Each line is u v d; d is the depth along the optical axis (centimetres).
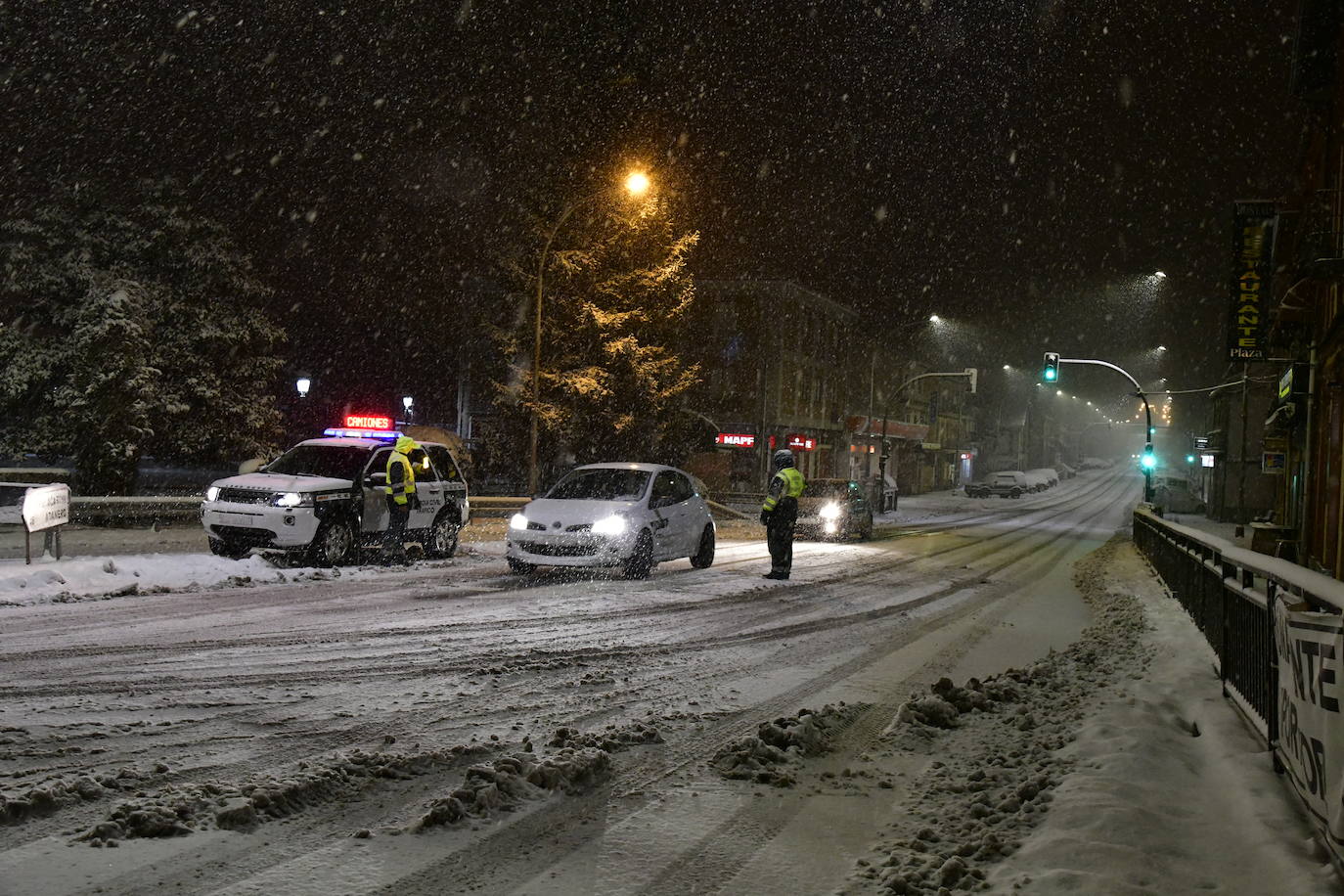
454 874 383
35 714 593
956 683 813
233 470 4275
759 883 384
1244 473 4444
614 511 1412
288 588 1200
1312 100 2088
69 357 2634
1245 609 613
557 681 756
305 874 375
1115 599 1422
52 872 365
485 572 1459
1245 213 2367
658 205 3091
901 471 7319
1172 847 395
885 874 390
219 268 2948
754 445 5069
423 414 5066
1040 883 362
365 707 647
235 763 513
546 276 3025
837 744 598
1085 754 535
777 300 5072
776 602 1298
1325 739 368
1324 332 1962
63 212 2769
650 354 3114
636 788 502
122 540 1795
